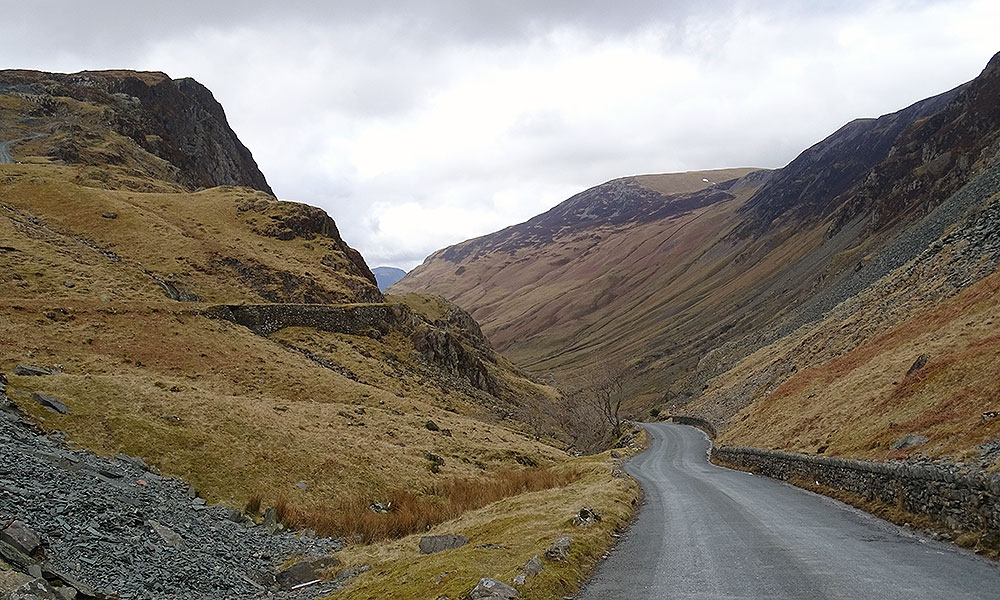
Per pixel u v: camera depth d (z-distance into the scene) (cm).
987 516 1669
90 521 1922
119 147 16650
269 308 8600
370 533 2716
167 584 1706
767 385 8412
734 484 3684
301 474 3497
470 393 9806
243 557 2164
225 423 3753
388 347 9612
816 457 3156
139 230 10019
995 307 3875
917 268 7131
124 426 3234
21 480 2048
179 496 2703
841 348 6850
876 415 3494
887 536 1905
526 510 2873
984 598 1227
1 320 5625
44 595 1309
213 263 9812
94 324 6278
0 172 11175
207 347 6719
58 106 17912
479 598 1307
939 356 3572
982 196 8869
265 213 12850
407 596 1526
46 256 7794
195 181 19588
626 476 3988
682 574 1559
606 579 1561
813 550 1753
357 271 12494
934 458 2262
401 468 4206
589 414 11906
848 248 18762
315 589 1881
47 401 3156
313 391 6450
